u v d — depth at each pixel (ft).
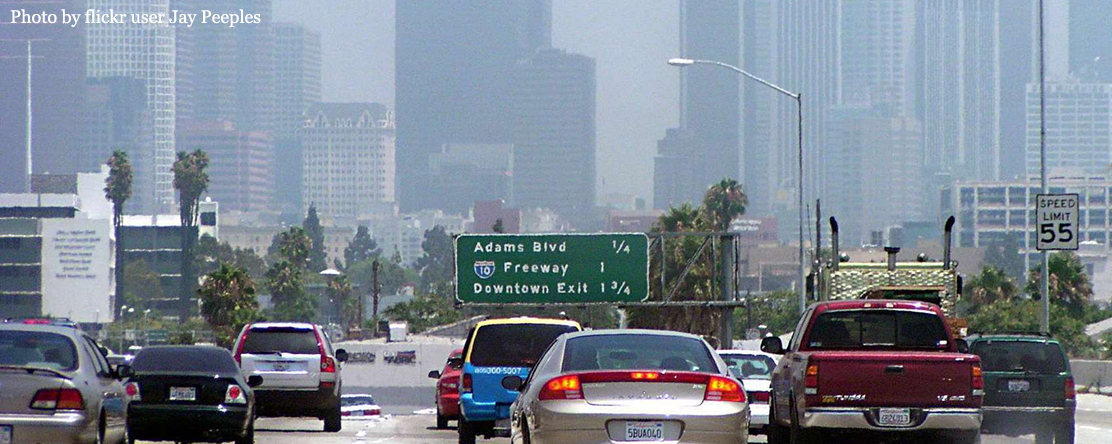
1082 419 220.02
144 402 133.39
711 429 93.61
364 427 191.11
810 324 123.34
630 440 93.20
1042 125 244.42
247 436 138.41
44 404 99.35
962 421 111.14
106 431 108.37
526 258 301.63
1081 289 578.66
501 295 301.43
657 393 94.07
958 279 185.16
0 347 103.76
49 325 107.65
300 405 170.60
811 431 114.01
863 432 111.75
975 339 152.15
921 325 122.42
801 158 296.30
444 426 185.88
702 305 307.17
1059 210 242.58
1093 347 528.63
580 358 98.53
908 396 111.45
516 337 140.67
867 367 111.65
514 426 108.78
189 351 140.36
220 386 135.23
